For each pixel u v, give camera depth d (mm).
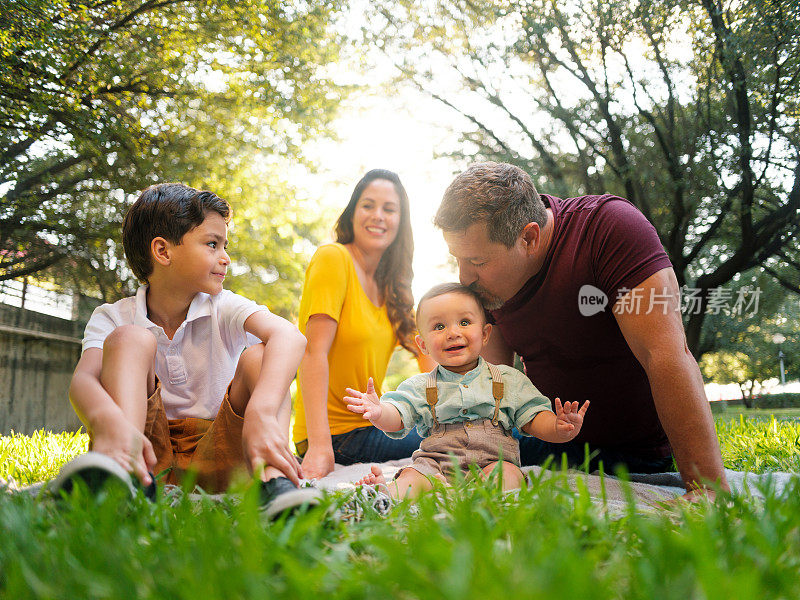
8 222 8812
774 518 1061
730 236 8828
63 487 1322
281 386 1742
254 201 11711
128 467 1433
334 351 3162
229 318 2178
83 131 8320
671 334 2068
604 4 7613
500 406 2395
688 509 1376
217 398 2234
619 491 2135
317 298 3059
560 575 684
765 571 779
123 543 908
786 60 6926
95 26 8859
